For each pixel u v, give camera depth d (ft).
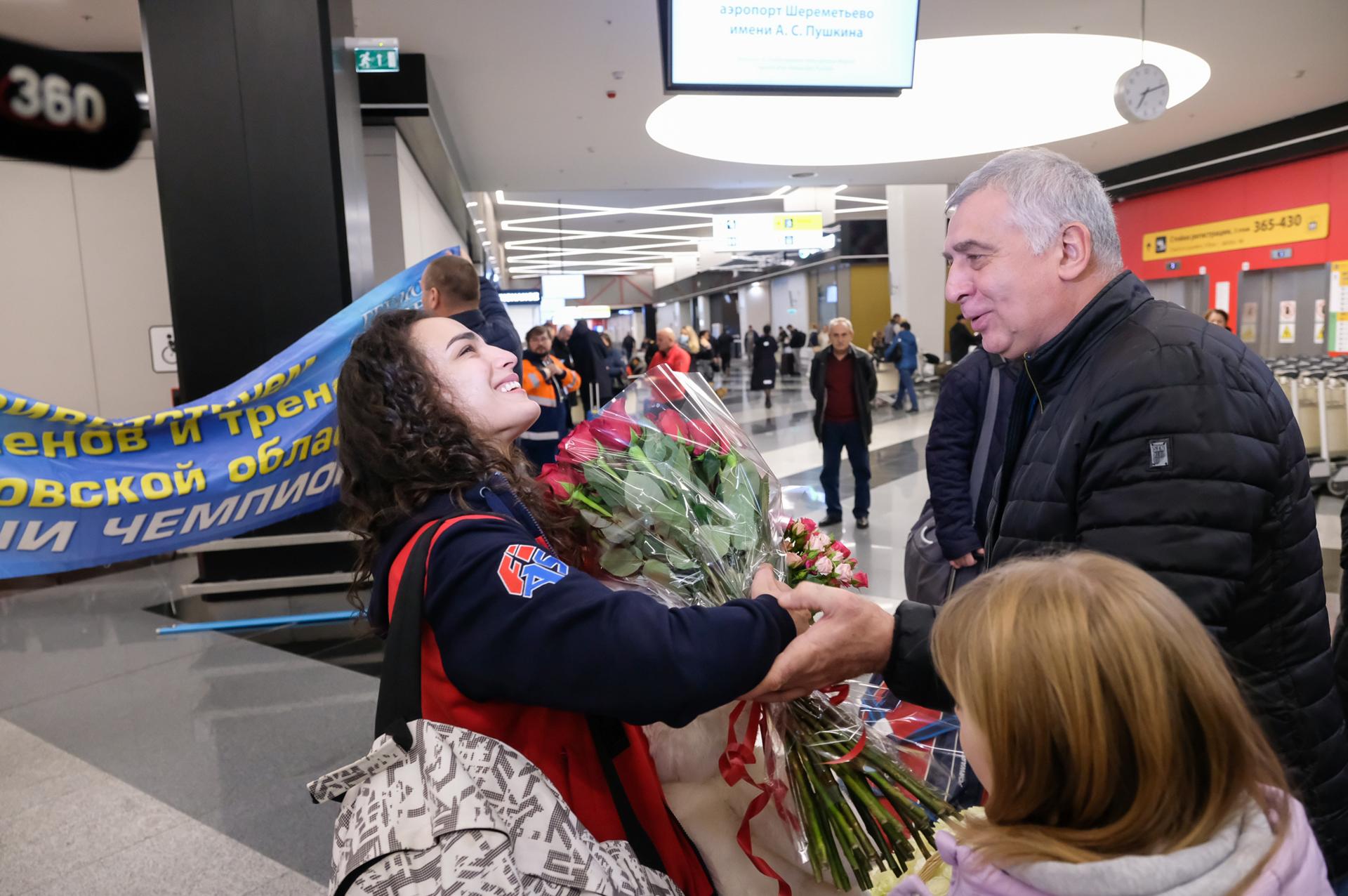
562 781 2.96
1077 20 22.95
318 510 14.52
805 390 63.77
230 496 12.25
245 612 14.56
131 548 11.59
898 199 61.67
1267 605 3.60
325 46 13.88
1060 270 3.88
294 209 14.03
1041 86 35.22
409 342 3.37
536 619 2.72
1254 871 2.03
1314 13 22.63
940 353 62.54
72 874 7.45
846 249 79.46
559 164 36.88
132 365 20.79
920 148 37.60
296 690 11.27
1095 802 2.09
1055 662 2.09
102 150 1.84
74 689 11.66
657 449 3.96
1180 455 3.35
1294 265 36.32
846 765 3.87
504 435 3.53
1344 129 31.91
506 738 2.89
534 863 2.63
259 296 14.08
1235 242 39.11
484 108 28.17
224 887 7.20
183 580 17.29
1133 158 41.37
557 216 62.75
